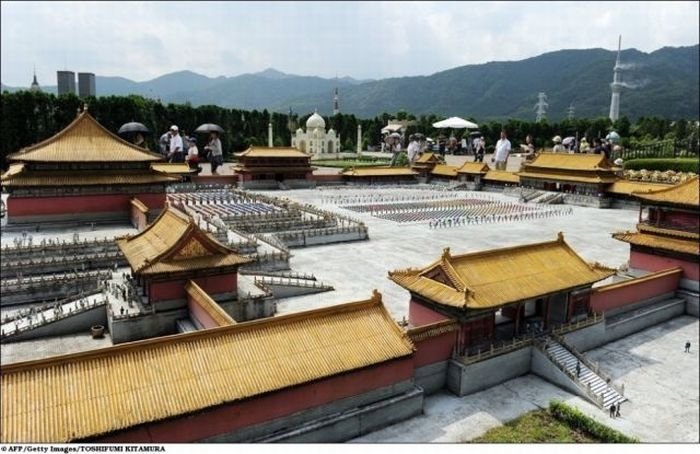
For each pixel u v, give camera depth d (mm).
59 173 65750
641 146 170000
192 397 24422
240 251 57812
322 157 191375
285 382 26562
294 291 49938
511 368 36531
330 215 77812
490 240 74062
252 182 121375
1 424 21094
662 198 51969
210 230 61625
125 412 22922
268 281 49094
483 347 35781
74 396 22906
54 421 21797
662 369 38969
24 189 64125
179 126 161000
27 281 46531
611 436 28984
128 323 38531
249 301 42688
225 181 122062
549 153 119125
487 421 31281
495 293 35281
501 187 127750
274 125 187000
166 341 25922
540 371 36969
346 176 136875
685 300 50688
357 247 69312
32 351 37531
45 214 65500
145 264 38781
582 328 41125
